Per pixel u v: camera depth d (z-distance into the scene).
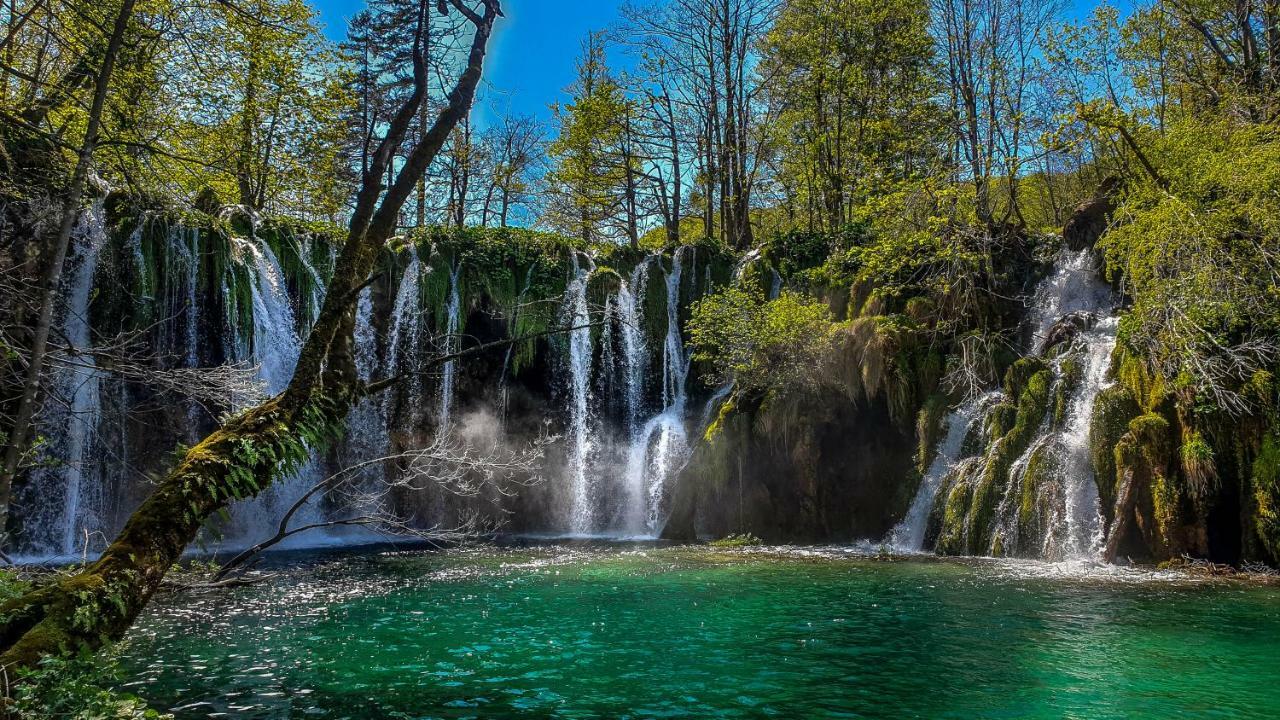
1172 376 14.91
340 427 6.51
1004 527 16.09
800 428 19.89
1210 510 13.97
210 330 20.41
